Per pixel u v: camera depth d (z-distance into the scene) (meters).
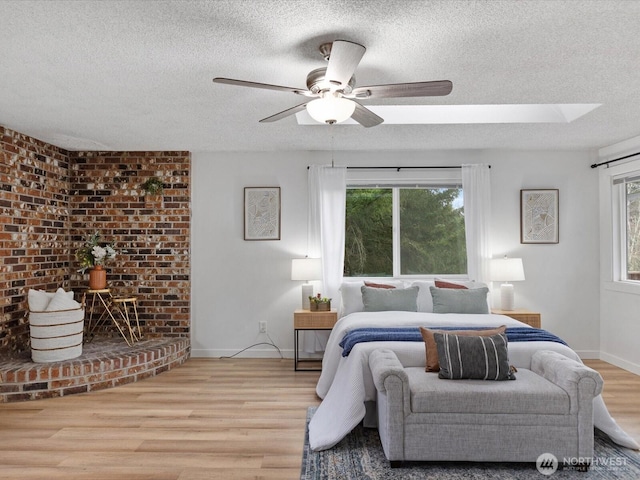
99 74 2.87
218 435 3.05
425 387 2.66
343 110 2.54
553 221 5.15
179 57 2.63
